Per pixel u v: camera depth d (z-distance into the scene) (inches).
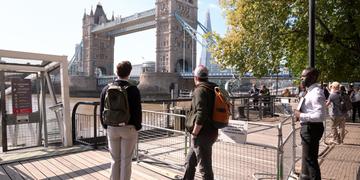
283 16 533.0
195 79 174.9
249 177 226.5
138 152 280.4
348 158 293.1
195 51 4773.6
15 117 313.6
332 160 285.4
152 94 3425.2
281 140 182.9
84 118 363.3
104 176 233.6
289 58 631.2
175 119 386.3
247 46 617.9
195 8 4874.5
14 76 325.1
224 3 721.0
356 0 463.8
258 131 434.6
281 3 530.6
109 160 277.9
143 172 241.6
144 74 3673.7
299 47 559.5
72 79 4672.7
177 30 4527.6
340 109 366.0
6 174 238.5
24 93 320.8
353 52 508.1
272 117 642.8
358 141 382.0
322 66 531.2
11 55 285.4
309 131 189.3
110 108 171.2
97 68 6240.2
